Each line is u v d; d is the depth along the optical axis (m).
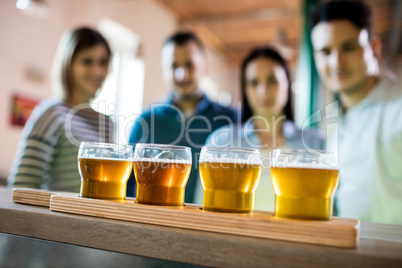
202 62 2.33
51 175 1.49
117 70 4.62
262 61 1.89
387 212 1.57
